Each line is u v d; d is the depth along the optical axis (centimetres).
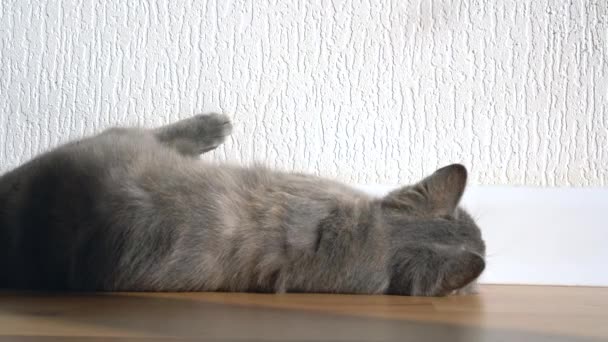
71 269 175
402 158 227
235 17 227
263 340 118
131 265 171
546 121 225
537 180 225
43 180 182
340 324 135
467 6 224
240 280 177
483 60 225
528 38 224
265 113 229
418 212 186
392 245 180
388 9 226
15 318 135
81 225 175
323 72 227
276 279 176
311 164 228
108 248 172
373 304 161
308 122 228
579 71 223
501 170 225
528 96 224
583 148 223
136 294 169
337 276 176
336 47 227
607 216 218
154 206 174
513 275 218
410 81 226
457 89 226
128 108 229
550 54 223
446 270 178
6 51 230
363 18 226
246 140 229
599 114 223
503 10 224
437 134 226
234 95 229
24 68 230
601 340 126
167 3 228
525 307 167
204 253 174
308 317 142
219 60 228
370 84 227
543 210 219
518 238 219
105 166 182
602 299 185
